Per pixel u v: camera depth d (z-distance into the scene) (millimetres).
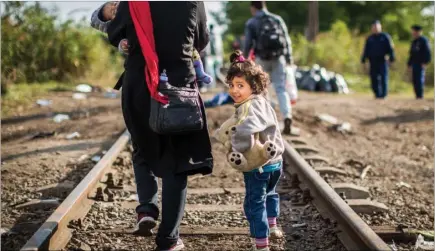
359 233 4387
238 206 5891
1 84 14148
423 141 10656
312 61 28625
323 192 5520
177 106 4113
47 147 9070
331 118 12461
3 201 6129
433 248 4984
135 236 4969
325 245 4758
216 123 10828
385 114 13531
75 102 14383
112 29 4367
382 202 6426
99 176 6461
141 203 4473
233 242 4902
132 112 4328
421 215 5996
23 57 17438
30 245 4062
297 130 10453
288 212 5676
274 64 9836
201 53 4664
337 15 51656
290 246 4805
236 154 4238
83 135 10227
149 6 4211
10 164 7859
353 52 29344
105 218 5406
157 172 4324
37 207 5832
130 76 4320
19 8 16688
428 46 17328
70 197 5250
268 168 4461
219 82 21844
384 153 9555
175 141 4277
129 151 8453
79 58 19219
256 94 4406
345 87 21453
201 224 5340
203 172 4352
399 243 5141
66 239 4625
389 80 25828
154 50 4199
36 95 15164
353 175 7637
